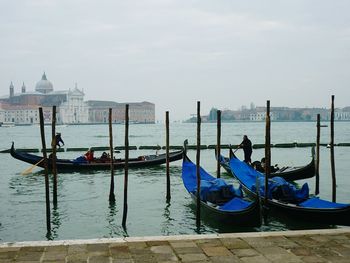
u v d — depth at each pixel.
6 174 22.97
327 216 10.54
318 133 16.30
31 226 11.85
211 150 40.41
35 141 63.44
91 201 15.24
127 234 11.06
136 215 13.07
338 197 15.92
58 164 22.48
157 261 6.34
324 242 7.14
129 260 6.37
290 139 63.62
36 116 172.75
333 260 6.34
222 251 6.74
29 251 6.73
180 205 14.45
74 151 40.31
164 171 23.56
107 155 23.94
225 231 11.08
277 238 7.36
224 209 11.15
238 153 37.41
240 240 7.26
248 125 168.12
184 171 15.70
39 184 19.41
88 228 11.66
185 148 16.56
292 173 17.88
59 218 12.77
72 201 15.25
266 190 12.21
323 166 26.27
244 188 14.72
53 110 14.41
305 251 6.72
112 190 15.06
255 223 10.27
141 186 18.50
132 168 23.86
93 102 198.00
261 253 6.64
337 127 134.62
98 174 22.23
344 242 7.14
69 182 19.69
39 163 22.41
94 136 80.56
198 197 11.52
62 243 7.09
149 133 94.44
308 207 10.95
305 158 32.19
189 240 7.28
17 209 13.98
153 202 14.96
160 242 7.17
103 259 6.41
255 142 55.88
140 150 41.78
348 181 19.80
